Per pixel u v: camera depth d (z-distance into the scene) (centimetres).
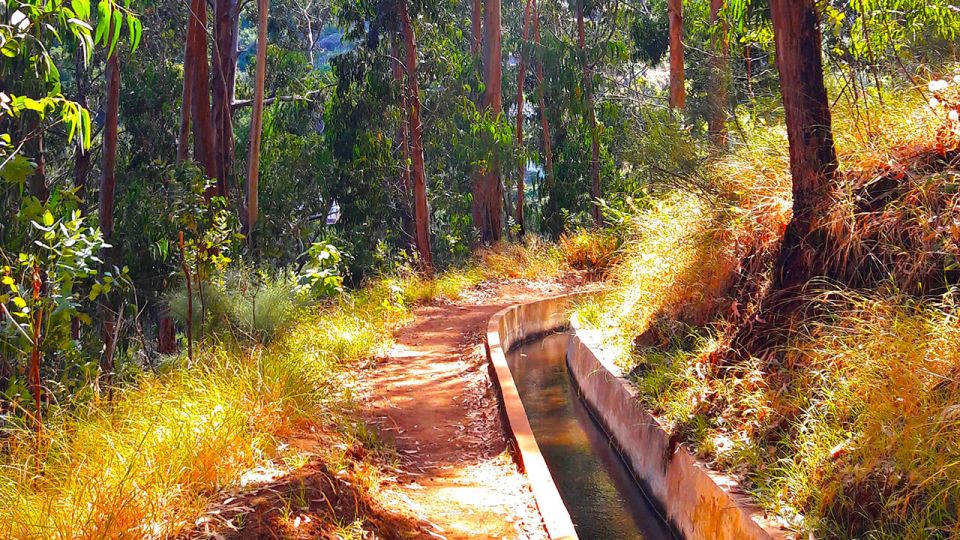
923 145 698
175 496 430
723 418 633
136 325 883
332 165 2605
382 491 566
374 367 1045
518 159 2589
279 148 2731
